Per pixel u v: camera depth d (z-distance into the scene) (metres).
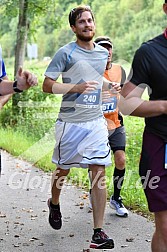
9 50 28.19
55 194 6.70
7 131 14.12
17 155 11.72
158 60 4.44
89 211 7.64
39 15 16.77
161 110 4.38
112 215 7.38
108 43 7.02
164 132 4.55
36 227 6.98
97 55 6.27
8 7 16.52
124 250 6.13
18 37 16.39
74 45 6.25
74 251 6.13
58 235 6.67
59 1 17.69
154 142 4.59
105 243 5.91
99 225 5.97
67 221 7.22
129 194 8.20
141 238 6.50
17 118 14.84
